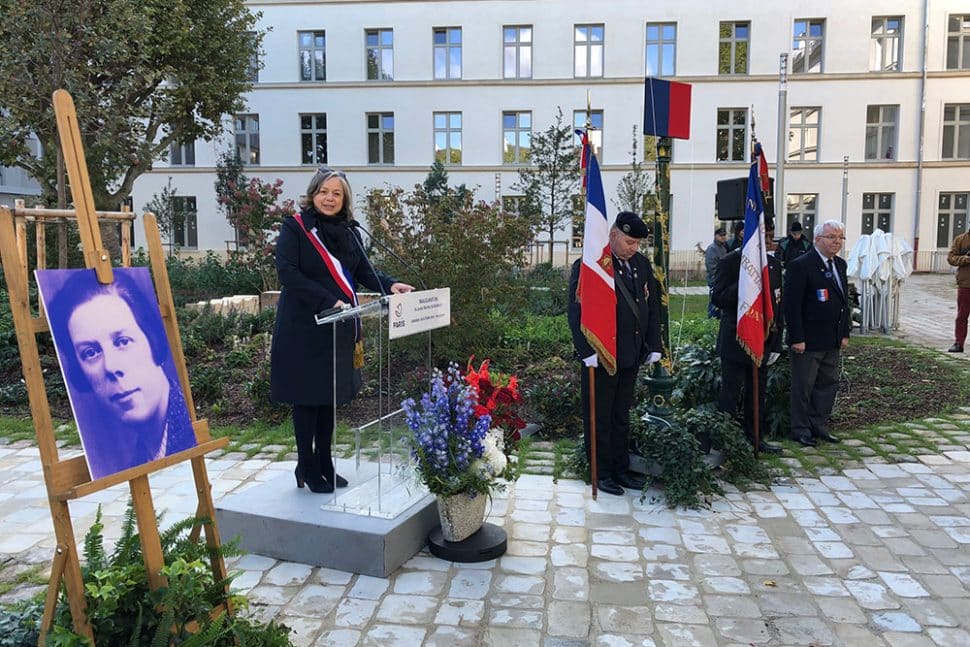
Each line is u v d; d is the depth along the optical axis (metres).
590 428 4.48
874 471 5.11
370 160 26.81
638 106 25.25
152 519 2.28
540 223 18.14
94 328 2.15
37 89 9.36
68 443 5.88
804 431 5.75
